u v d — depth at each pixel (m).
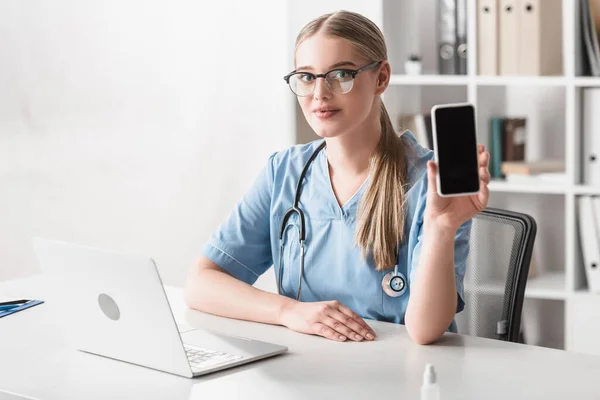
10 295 2.01
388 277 1.79
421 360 1.50
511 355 1.53
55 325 1.77
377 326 1.73
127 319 1.46
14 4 3.97
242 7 3.99
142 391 1.37
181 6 4.04
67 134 4.04
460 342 1.61
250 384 1.39
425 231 1.58
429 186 1.50
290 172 1.97
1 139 3.98
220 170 4.11
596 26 3.06
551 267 3.46
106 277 1.44
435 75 3.27
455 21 3.25
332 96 1.72
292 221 1.91
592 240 3.10
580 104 3.11
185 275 4.12
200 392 1.36
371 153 1.83
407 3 3.50
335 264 1.85
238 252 2.02
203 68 4.06
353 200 1.84
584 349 3.10
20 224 4.02
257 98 4.03
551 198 3.42
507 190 3.19
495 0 3.15
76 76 4.02
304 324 1.68
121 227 4.11
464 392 1.34
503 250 1.88
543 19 3.12
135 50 4.05
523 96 3.40
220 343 1.59
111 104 4.07
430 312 1.57
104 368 1.49
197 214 4.12
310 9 3.75
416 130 3.35
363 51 1.73
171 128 4.10
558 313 3.38
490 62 3.19
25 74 3.97
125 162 4.09
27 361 1.54
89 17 4.02
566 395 1.33
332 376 1.42
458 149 1.42
